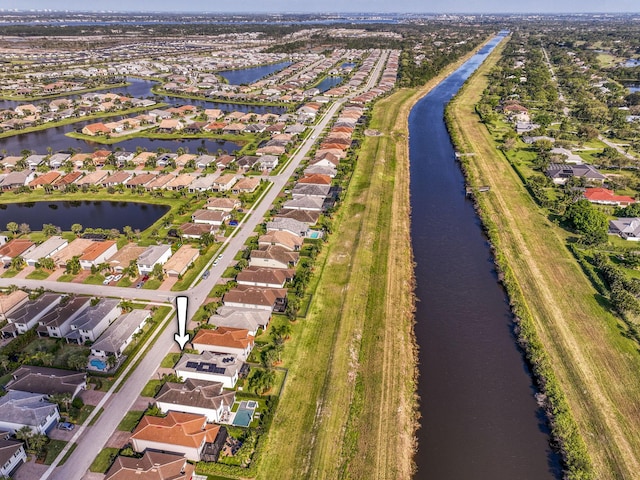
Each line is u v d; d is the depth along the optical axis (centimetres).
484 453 6525
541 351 8094
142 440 6116
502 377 7825
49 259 10369
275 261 10269
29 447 6116
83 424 6631
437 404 7306
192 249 10900
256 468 6022
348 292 9719
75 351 7988
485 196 14550
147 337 8362
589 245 11406
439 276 10688
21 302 9100
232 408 6919
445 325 9075
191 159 17075
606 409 7031
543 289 9881
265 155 17325
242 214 13212
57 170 16700
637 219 12194
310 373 7631
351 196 14562
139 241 11694
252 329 8262
